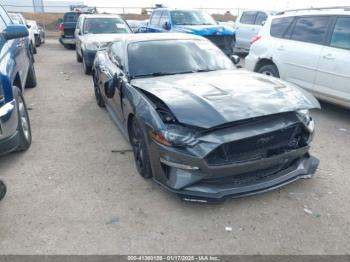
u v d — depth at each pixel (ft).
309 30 20.88
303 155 12.30
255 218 10.64
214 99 11.23
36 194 12.03
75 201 11.59
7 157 14.93
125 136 15.14
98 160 14.62
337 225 10.30
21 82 18.06
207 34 35.42
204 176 10.34
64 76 32.48
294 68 21.48
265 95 11.71
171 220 10.57
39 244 9.58
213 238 9.79
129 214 10.87
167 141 10.48
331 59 18.98
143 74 14.97
